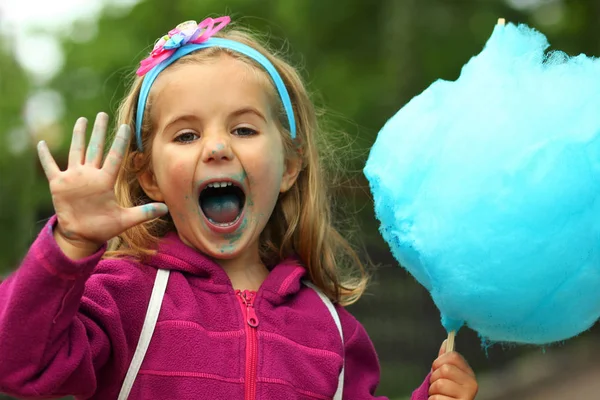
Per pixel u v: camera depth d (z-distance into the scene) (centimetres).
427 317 1788
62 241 350
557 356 1927
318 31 2269
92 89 2484
